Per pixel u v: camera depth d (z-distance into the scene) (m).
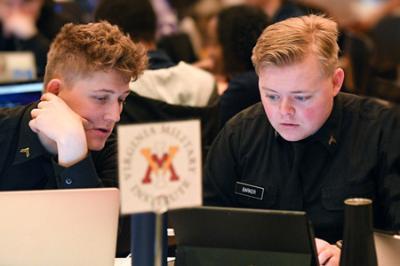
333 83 2.34
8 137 2.44
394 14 5.80
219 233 1.89
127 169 1.50
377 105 2.53
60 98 2.39
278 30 2.26
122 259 2.32
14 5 5.89
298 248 1.84
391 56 5.39
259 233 1.85
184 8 7.14
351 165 2.43
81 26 2.43
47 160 2.42
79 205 1.91
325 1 5.97
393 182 2.40
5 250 1.94
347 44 4.97
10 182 2.44
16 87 3.61
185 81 3.69
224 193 2.58
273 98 2.27
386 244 1.96
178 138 1.52
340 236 2.42
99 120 2.39
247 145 2.54
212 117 3.61
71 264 1.95
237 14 3.92
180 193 1.52
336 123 2.44
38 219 1.92
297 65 2.20
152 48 3.95
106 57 2.33
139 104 3.43
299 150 2.43
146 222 1.56
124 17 3.88
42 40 5.89
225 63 3.99
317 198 2.44
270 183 2.48
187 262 1.94
